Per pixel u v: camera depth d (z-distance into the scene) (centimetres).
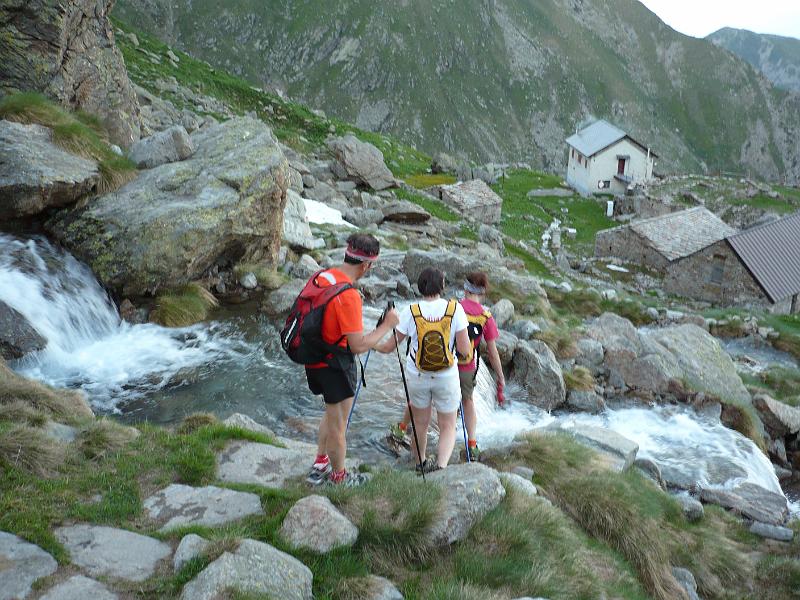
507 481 774
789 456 1571
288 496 665
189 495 667
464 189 5828
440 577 597
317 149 5522
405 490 665
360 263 643
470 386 856
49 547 551
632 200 7125
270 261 1700
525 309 1898
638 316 2570
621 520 886
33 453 673
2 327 1074
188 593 494
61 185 1326
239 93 6844
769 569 969
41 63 1717
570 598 639
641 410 1455
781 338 2700
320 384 662
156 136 1644
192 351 1266
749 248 4428
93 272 1341
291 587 521
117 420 988
